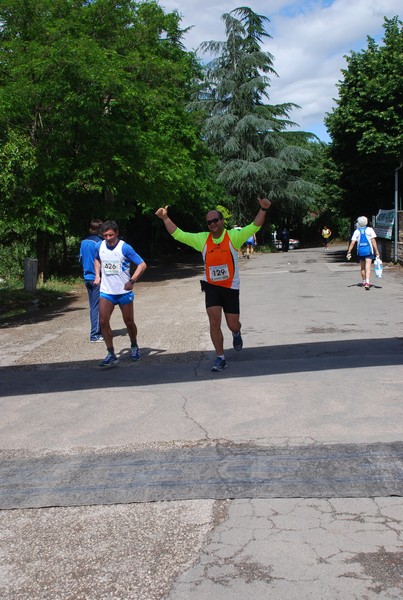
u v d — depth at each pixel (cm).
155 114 2222
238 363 720
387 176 2488
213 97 4119
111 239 725
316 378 628
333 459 423
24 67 1708
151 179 2016
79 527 354
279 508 362
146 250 3419
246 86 3981
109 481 409
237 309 700
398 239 2148
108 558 320
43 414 557
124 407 563
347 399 549
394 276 1747
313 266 2331
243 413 526
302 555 311
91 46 1777
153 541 333
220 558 312
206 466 423
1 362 809
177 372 690
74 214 2023
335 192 3594
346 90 2277
